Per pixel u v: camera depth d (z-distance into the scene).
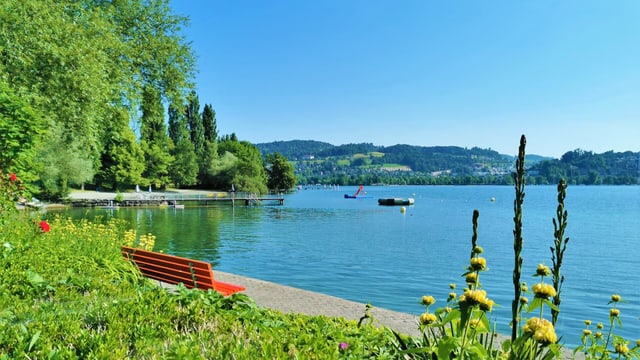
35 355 2.25
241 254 20.23
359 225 36.06
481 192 152.50
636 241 27.27
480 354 1.79
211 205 60.31
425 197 108.19
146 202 53.56
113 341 2.46
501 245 25.16
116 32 15.10
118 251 6.34
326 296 8.38
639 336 9.33
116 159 64.38
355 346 2.86
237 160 84.38
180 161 78.94
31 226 6.62
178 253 20.27
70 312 3.05
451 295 2.50
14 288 3.60
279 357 2.26
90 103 12.01
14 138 7.39
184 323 2.94
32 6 10.94
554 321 1.97
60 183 45.03
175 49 16.59
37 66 11.02
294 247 22.61
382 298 12.56
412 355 2.47
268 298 8.16
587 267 18.30
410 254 20.81
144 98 16.78
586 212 55.09
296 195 110.94
